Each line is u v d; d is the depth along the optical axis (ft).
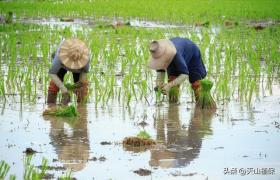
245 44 68.49
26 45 62.34
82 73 41.93
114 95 44.19
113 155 30.53
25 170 26.45
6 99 42.83
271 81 49.06
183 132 35.01
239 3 119.96
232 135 34.37
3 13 98.12
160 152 31.17
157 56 41.19
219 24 89.86
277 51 61.77
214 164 29.30
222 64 55.93
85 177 27.32
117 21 93.66
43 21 92.12
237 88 46.98
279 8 110.83
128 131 35.09
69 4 113.60
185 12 102.94
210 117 38.63
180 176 27.58
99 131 35.09
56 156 30.30
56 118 38.09
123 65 51.44
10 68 50.37
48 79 45.19
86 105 41.63
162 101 43.04
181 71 41.16
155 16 97.45
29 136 33.88
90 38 70.90
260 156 30.53
